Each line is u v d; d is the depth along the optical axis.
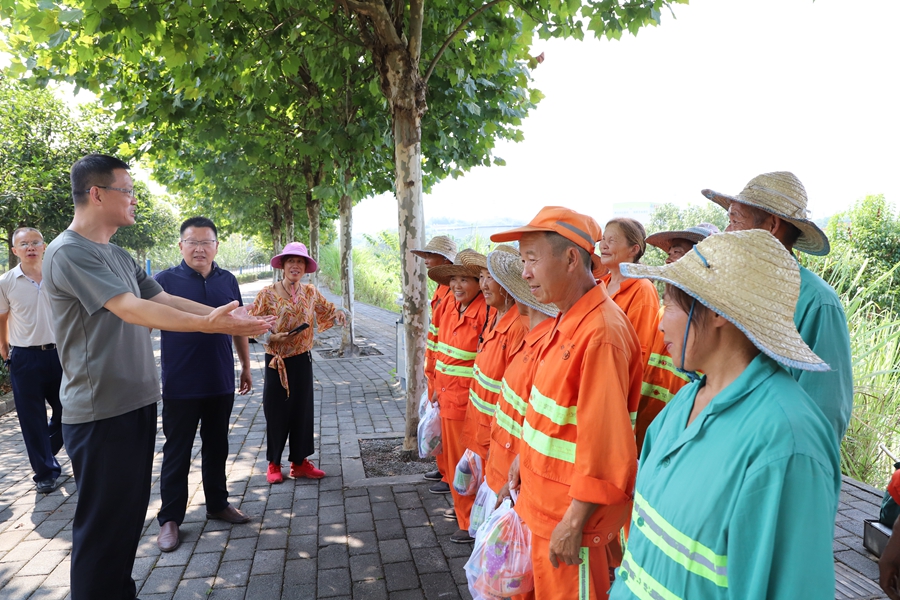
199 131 7.47
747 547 1.18
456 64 6.38
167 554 3.82
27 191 12.96
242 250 79.62
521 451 2.46
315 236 13.11
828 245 2.47
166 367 4.02
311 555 3.79
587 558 2.15
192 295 4.20
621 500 2.05
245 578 3.52
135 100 7.57
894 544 1.64
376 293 27.25
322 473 5.13
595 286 2.32
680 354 1.41
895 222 8.71
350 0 4.95
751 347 1.34
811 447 1.15
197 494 4.79
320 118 7.50
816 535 1.12
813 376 2.16
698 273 1.38
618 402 2.05
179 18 4.56
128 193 3.01
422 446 4.62
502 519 2.53
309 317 4.96
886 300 7.35
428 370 4.65
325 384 9.14
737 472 1.23
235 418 7.17
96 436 2.86
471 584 2.60
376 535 4.04
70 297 2.81
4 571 3.68
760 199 2.48
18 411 4.95
